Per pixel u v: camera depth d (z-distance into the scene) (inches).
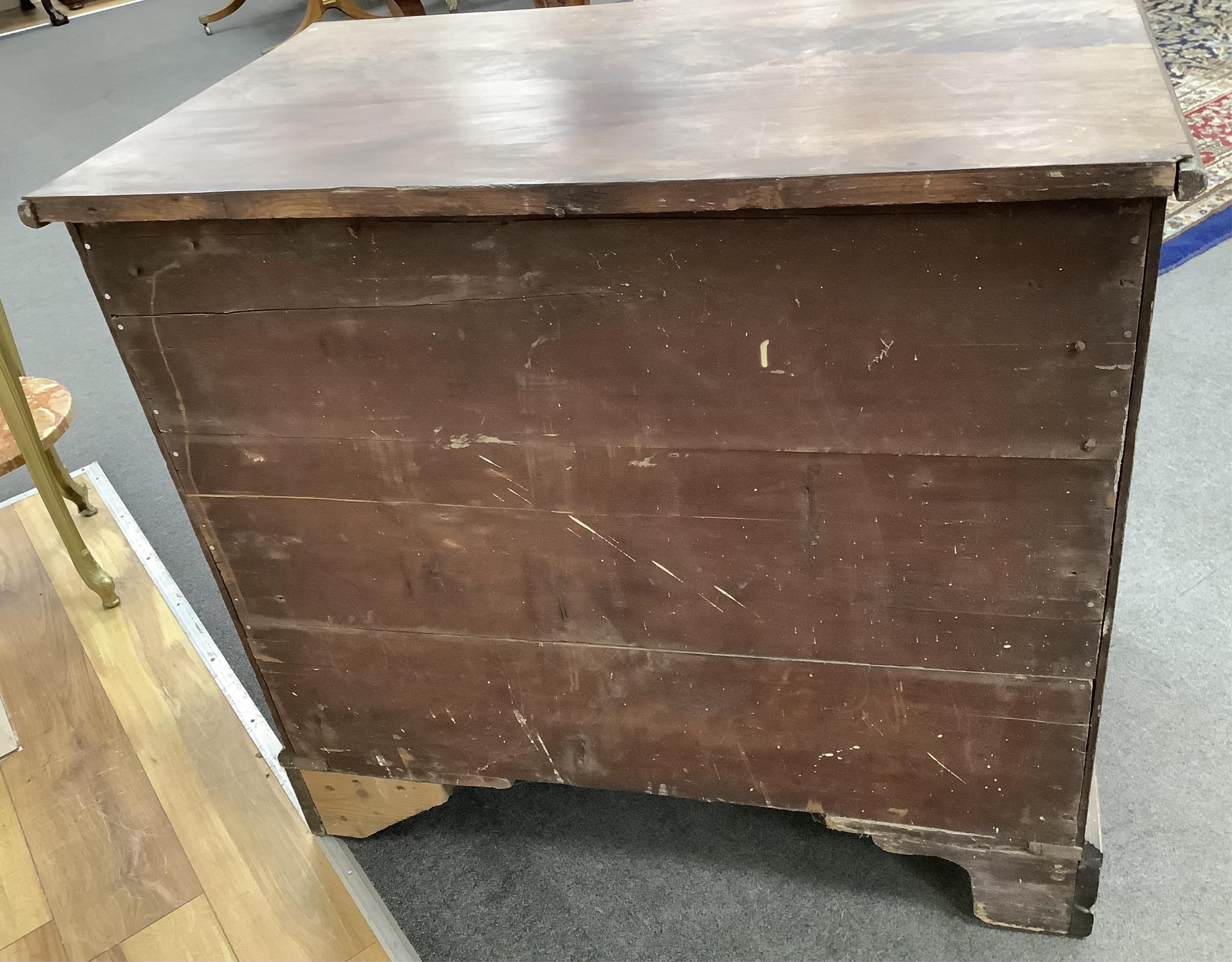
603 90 37.7
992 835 42.2
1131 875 45.9
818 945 45.1
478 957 46.2
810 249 30.6
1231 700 53.2
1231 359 77.2
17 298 108.3
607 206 30.0
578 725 44.4
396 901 49.0
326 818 51.2
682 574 38.7
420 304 34.7
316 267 34.8
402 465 38.8
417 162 33.1
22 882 50.4
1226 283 86.2
